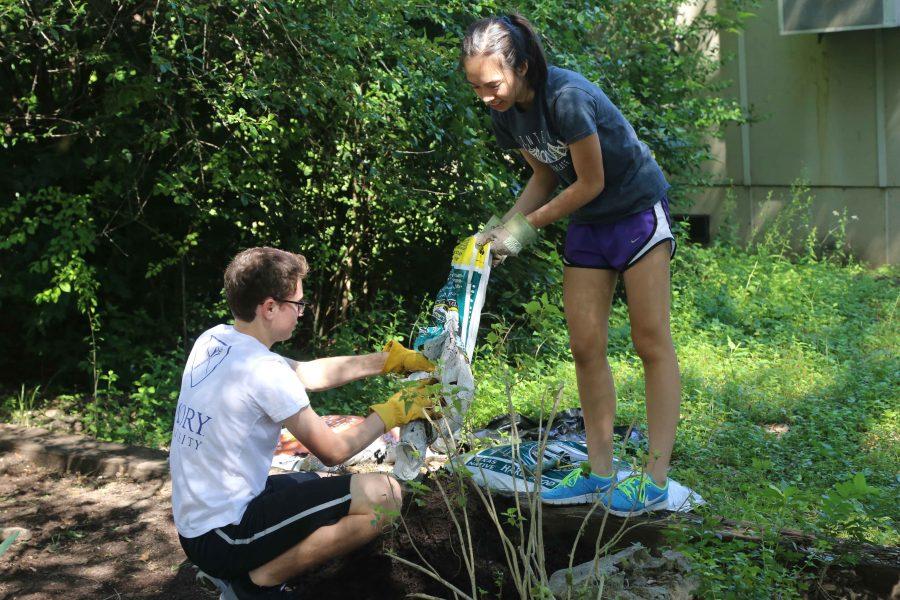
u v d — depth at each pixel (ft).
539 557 9.56
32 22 19.71
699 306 28.55
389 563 11.53
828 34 35.88
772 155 38.32
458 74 20.95
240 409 9.70
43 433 17.40
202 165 20.97
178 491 9.88
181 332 23.71
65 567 12.91
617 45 28.50
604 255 11.37
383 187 22.30
